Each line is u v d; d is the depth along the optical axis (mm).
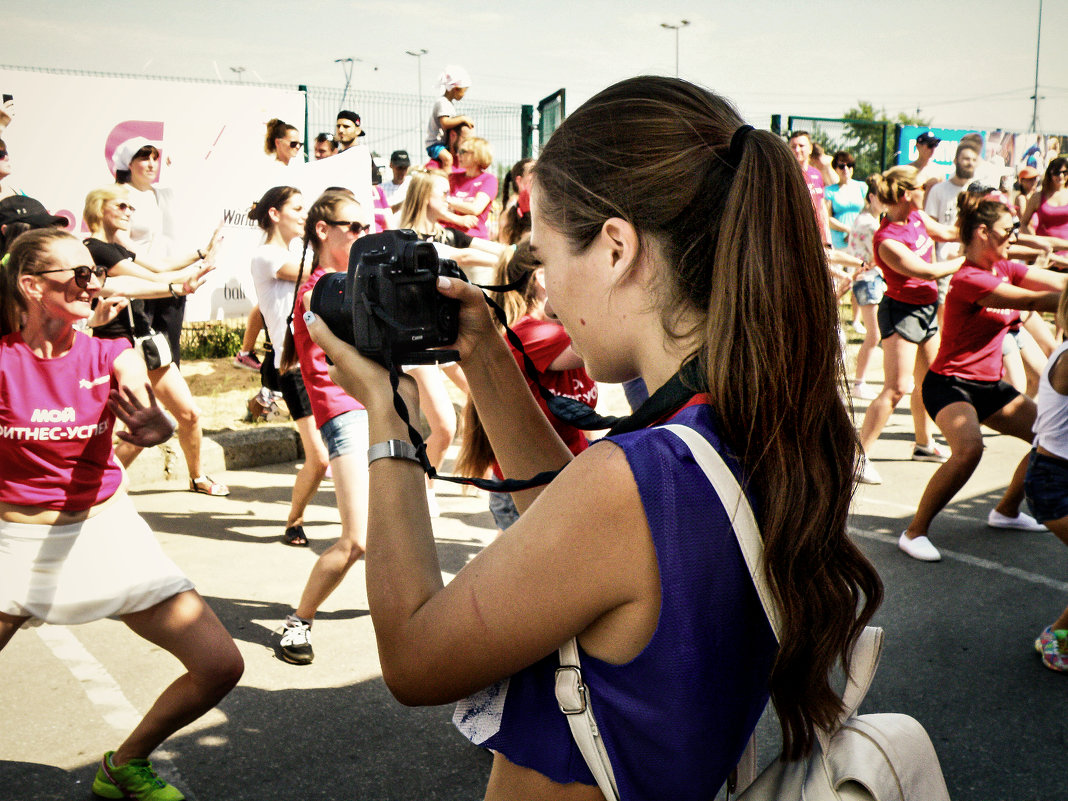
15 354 2227
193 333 9094
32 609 2289
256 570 4465
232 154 8961
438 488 5965
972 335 4531
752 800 974
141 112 8547
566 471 846
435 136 8625
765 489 854
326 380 3482
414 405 964
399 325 974
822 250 886
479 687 839
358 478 3449
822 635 866
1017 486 5055
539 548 812
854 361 9797
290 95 9320
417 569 863
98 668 3406
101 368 2305
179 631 2350
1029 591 4281
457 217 7797
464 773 2814
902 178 5559
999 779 2799
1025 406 4656
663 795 852
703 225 892
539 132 11312
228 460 6207
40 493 2270
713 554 823
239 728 3029
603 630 845
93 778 2686
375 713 3156
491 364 1134
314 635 3768
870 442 5984
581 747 851
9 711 3072
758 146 880
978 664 3551
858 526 5211
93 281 2230
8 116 8008
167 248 8695
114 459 2416
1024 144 15648
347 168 7965
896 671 3488
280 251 4418
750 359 846
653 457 822
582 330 961
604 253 919
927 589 4297
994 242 4328
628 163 901
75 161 8328
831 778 926
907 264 5457
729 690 861
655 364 930
